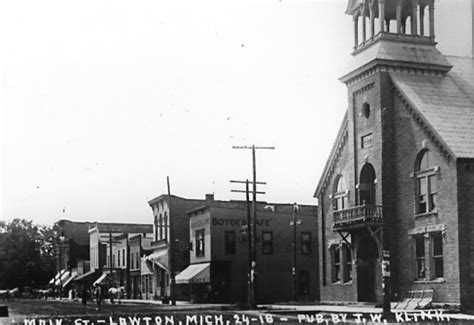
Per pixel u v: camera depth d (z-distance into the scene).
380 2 44.09
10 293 112.69
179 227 74.81
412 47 43.81
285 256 65.88
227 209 64.56
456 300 36.50
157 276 77.88
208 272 62.88
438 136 38.31
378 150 42.88
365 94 44.72
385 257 33.91
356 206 43.81
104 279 93.88
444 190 38.00
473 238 36.88
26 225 138.12
